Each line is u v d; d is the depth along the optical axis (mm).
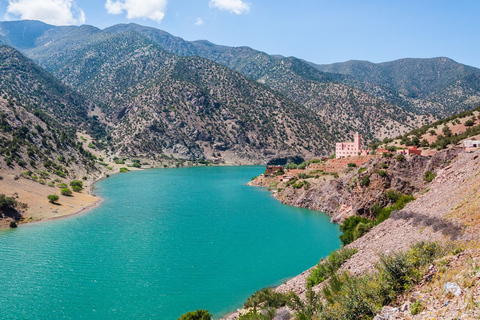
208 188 191250
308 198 132250
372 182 96312
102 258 71625
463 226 23812
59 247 79062
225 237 89188
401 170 97188
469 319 12961
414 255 20281
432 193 40594
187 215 118188
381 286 19234
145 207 132375
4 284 57250
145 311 48562
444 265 18031
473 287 14586
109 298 52625
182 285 57625
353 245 42375
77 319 46219
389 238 35000
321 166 166375
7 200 103750
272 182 197500
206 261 70125
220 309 48875
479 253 17344
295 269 65188
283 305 35844
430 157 99125
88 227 99188
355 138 197125
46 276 61219
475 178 32188
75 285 57406
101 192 169000
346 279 26172
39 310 48594
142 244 82312
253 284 57938
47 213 112188
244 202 145250
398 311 16688
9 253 73812
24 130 194250
